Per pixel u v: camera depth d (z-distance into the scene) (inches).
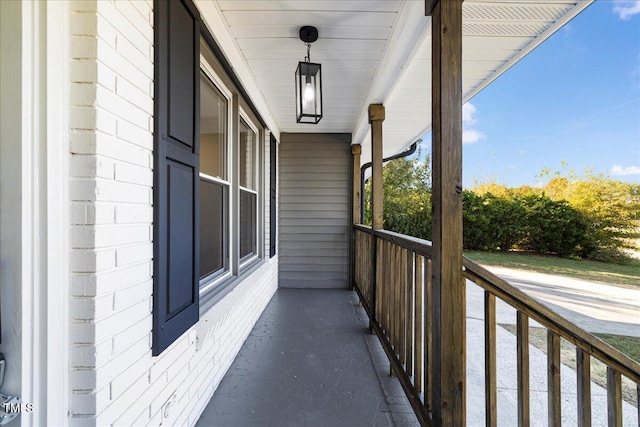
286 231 207.2
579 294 163.6
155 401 53.7
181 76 59.2
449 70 54.3
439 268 54.9
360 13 79.0
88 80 38.5
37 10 35.2
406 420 73.7
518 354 47.8
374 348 113.1
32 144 35.0
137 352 47.7
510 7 71.9
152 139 50.8
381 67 104.0
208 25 73.0
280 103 150.6
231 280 101.7
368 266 144.8
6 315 34.5
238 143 107.7
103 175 39.8
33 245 35.0
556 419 42.3
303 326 135.3
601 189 205.6
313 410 77.1
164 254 53.5
